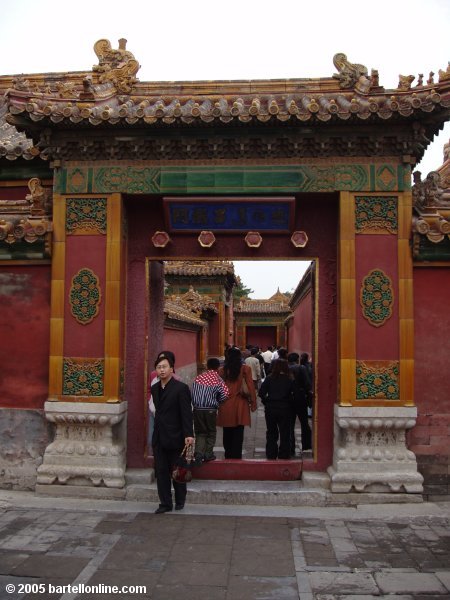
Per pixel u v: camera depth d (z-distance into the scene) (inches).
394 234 335.3
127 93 368.8
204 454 349.1
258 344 2133.4
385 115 311.3
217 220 350.0
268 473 347.6
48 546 262.7
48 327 352.8
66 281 343.9
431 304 340.8
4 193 418.0
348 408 326.0
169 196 342.0
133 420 357.1
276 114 313.7
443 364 338.3
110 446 336.2
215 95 368.2
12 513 306.7
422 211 349.4
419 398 337.1
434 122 323.6
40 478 335.0
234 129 329.7
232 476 347.9
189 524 293.9
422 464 334.3
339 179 335.9
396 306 333.4
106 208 343.9
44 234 341.7
